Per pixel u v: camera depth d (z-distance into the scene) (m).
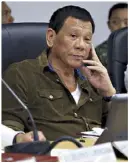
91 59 5.08
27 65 4.80
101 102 5.05
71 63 4.73
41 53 5.05
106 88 5.05
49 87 4.74
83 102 4.88
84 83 4.96
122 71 6.11
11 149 3.42
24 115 4.57
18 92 4.62
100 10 8.31
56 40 4.79
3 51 5.17
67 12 4.74
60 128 4.65
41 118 4.66
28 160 3.27
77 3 8.20
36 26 5.36
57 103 4.72
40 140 3.49
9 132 3.91
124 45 6.11
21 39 5.27
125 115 3.69
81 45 4.70
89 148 3.41
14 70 4.74
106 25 8.30
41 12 8.10
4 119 4.53
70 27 4.70
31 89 4.69
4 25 5.27
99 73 5.05
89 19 4.74
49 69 4.79
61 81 4.75
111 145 3.56
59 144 3.97
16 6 8.03
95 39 8.30
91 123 4.88
